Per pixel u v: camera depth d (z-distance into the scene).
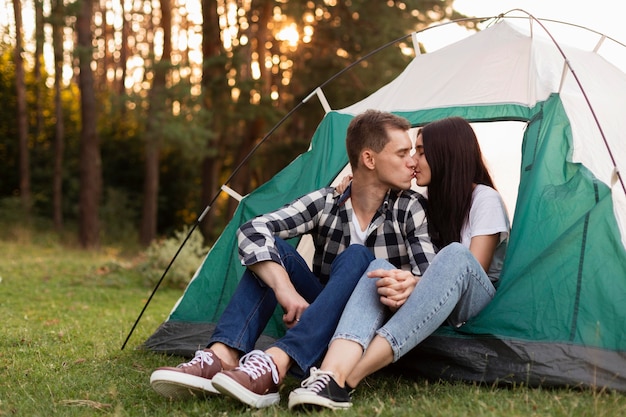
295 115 16.14
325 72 15.53
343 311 2.55
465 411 2.23
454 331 2.83
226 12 18.61
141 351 3.76
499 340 2.74
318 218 2.99
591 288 2.70
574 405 2.24
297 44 16.56
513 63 3.58
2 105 20.39
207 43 15.77
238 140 18.02
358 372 2.45
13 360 3.45
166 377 2.47
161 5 15.16
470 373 2.76
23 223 16.77
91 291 7.03
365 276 2.58
